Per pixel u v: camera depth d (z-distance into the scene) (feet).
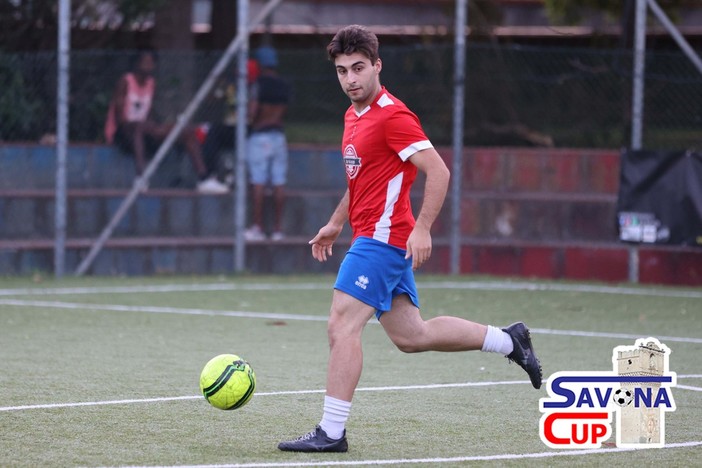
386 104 50.14
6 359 75.87
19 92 140.77
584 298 116.57
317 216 141.69
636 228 125.70
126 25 154.71
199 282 125.80
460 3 130.82
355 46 49.70
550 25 182.29
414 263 49.14
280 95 136.15
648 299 116.57
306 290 120.47
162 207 137.18
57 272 126.52
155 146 139.95
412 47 143.74
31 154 137.39
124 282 124.26
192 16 156.76
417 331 52.80
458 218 134.10
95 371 71.61
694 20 176.24
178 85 143.74
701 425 56.95
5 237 132.26
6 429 54.13
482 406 61.87
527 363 55.16
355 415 59.06
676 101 141.18
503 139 153.89
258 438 52.90
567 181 142.31
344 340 50.03
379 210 50.29
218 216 139.54
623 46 150.00
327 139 160.25
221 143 141.90
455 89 132.16
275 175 137.18
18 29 148.36
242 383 52.24
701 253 131.03
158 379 69.00
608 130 148.56
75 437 52.49
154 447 50.60
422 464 47.75
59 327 91.91
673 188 123.75
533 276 137.69
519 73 153.89
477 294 118.21
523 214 141.08
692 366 76.95
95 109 146.00
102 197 135.64
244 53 129.90
